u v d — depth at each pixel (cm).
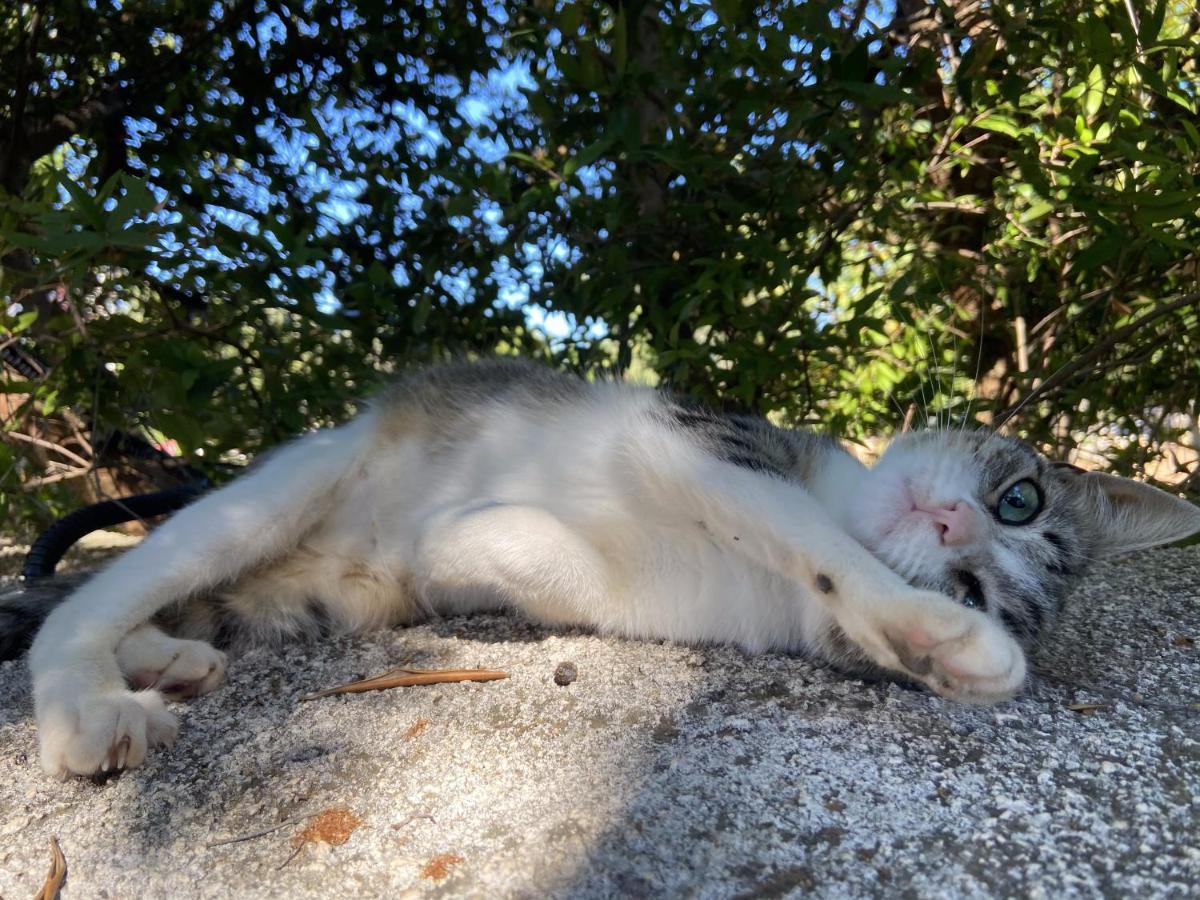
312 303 52
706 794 23
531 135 62
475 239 60
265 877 21
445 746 27
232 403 57
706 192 53
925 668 29
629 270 55
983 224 69
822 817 22
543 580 35
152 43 77
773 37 46
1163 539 40
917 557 36
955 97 57
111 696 29
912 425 63
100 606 34
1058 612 38
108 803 25
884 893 19
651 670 32
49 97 72
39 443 59
